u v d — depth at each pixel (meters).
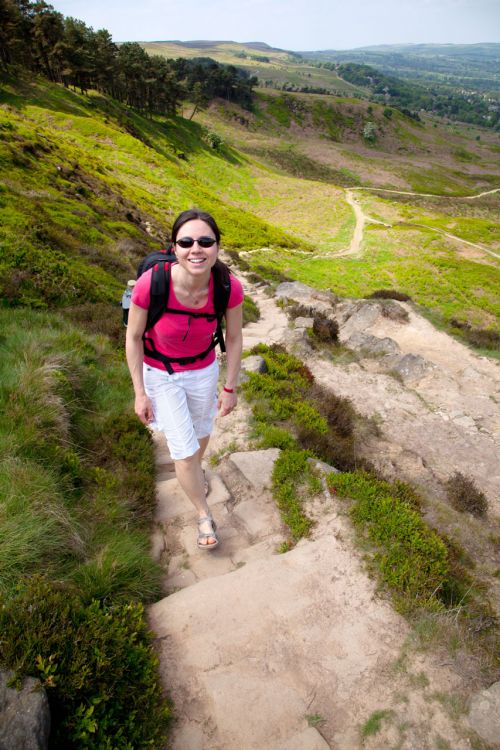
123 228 23.25
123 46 94.94
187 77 150.75
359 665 2.89
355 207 72.62
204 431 3.50
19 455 3.93
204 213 2.45
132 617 2.95
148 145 74.62
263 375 8.59
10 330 6.92
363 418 10.41
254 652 2.95
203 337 2.94
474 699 2.68
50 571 3.06
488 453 10.46
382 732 2.55
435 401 12.84
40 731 2.03
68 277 10.70
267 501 4.56
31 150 29.33
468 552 6.08
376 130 159.12
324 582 3.44
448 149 159.25
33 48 70.38
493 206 103.06
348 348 16.81
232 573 3.51
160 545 4.03
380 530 3.85
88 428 5.22
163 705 2.58
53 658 2.34
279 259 39.09
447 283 34.66
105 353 7.86
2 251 10.18
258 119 151.50
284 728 2.57
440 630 3.09
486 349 18.83
